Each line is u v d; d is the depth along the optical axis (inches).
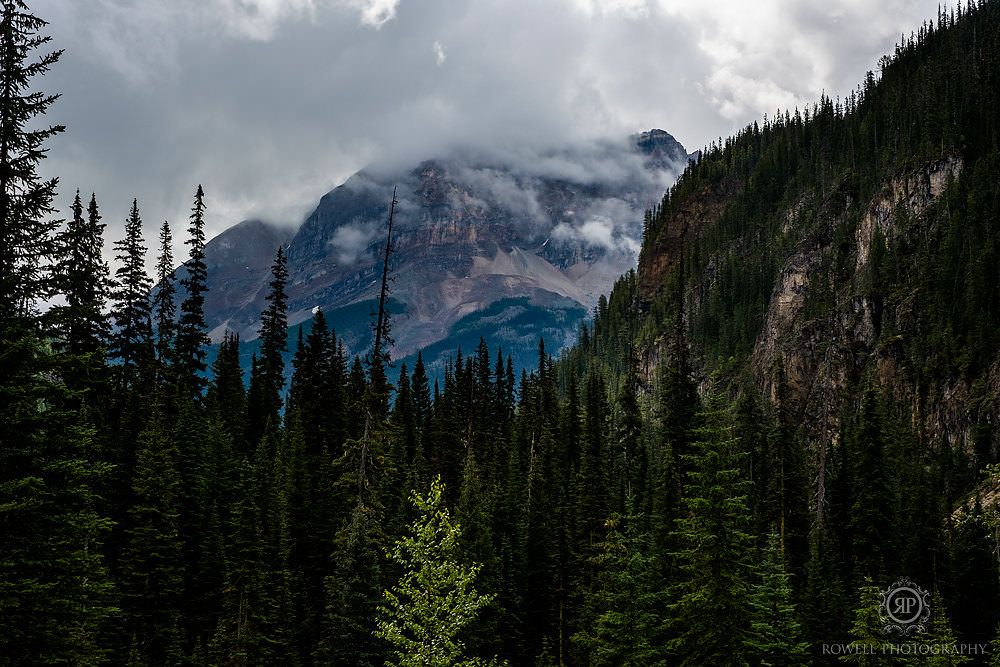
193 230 2874.0
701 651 1352.1
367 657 1648.6
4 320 828.0
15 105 844.6
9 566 800.9
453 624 962.1
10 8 864.3
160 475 1931.6
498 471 3181.6
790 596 2108.8
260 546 1934.1
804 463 2773.1
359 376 3218.5
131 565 1800.0
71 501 857.5
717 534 1343.5
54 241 873.5
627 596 1628.9
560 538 2522.1
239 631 1873.8
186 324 2871.6
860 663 1742.1
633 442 2972.4
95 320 1807.3
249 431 3184.1
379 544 1840.6
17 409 838.5
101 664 1656.0
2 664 796.6
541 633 2507.4
